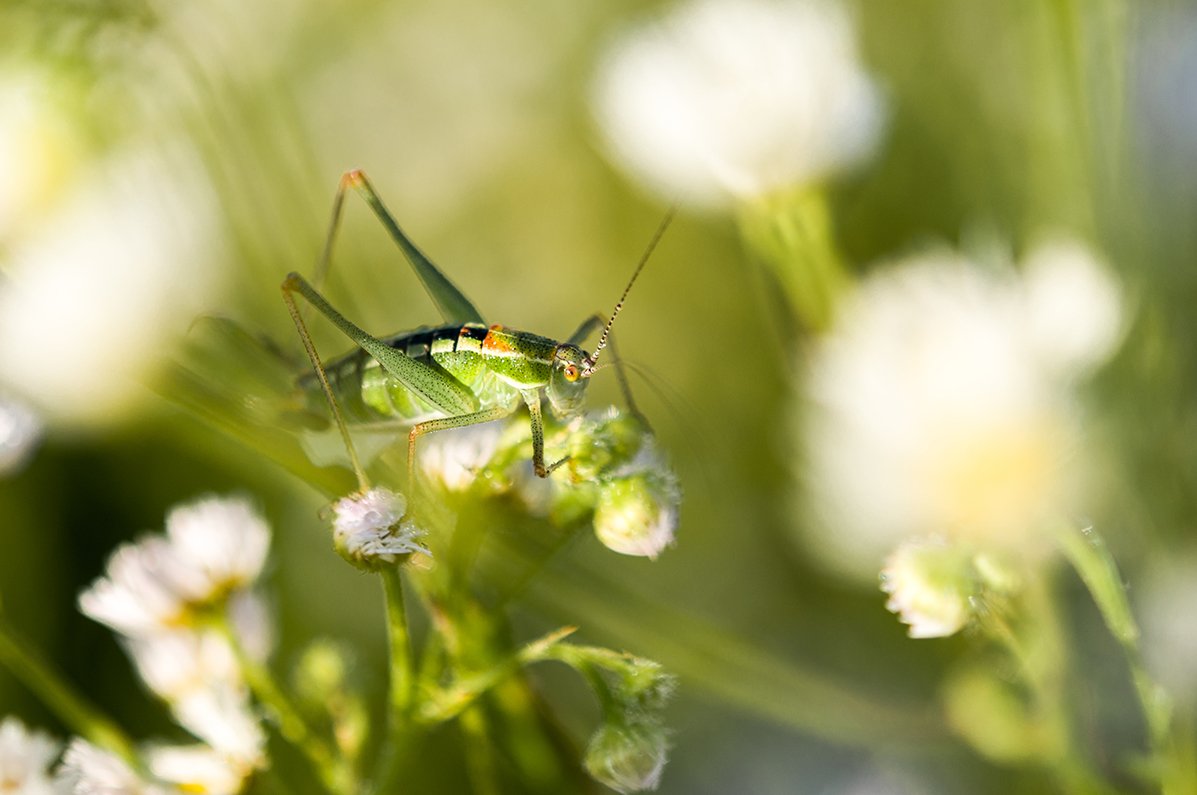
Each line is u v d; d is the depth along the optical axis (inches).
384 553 9.5
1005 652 10.1
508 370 10.4
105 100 10.6
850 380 9.9
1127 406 10.5
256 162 11.2
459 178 13.6
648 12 13.5
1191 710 10.1
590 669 9.5
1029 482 9.7
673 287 13.3
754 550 12.5
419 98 13.7
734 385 13.0
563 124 13.6
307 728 9.9
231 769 9.8
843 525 10.0
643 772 9.5
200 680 10.0
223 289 10.6
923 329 9.9
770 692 10.5
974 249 10.9
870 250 12.5
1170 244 11.0
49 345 10.2
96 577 12.5
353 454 10.0
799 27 10.8
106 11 10.6
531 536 10.2
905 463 9.8
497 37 13.8
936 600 9.6
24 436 10.1
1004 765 11.2
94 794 9.7
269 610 10.2
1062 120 10.9
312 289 10.2
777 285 10.9
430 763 11.7
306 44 13.7
